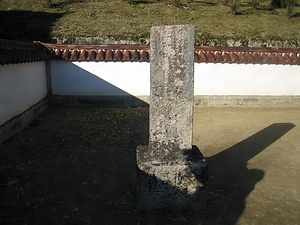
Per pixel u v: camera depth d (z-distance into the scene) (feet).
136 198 14.44
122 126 27.84
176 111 13.58
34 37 46.42
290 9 61.31
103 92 35.86
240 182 17.01
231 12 62.54
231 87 36.50
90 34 47.52
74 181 16.97
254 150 22.15
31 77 29.78
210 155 21.16
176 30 12.69
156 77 13.26
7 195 15.30
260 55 36.01
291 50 36.70
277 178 17.54
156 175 13.66
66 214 13.82
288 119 31.09
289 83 36.65
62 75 35.14
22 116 26.84
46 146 22.35
